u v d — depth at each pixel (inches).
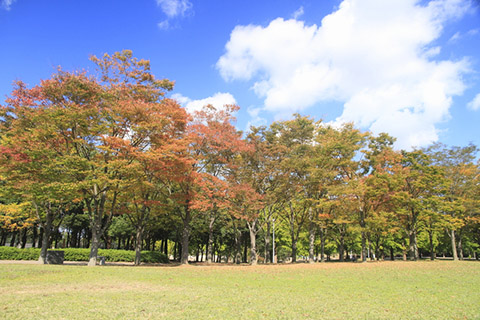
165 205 979.9
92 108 747.4
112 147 760.3
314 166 1097.4
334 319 283.6
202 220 1464.1
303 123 1176.8
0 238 1702.8
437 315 307.7
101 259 989.2
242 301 354.0
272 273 693.3
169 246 2770.7
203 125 943.7
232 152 1003.9
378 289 478.6
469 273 742.5
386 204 1275.8
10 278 476.1
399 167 1261.1
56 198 773.3
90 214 837.2
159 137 824.3
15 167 725.9
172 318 268.1
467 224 1535.4
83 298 337.7
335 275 673.0
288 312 305.1
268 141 1153.4
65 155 735.1
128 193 952.3
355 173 1256.8
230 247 2021.4
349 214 1322.6
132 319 260.4
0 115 772.0
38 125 728.3
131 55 868.0
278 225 1712.6
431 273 731.4
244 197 977.5
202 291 420.2
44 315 260.4
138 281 508.4
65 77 757.3
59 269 613.9
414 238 1332.4
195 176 879.1
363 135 1232.2
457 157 1502.2
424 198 1266.0
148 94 874.1
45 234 874.1
